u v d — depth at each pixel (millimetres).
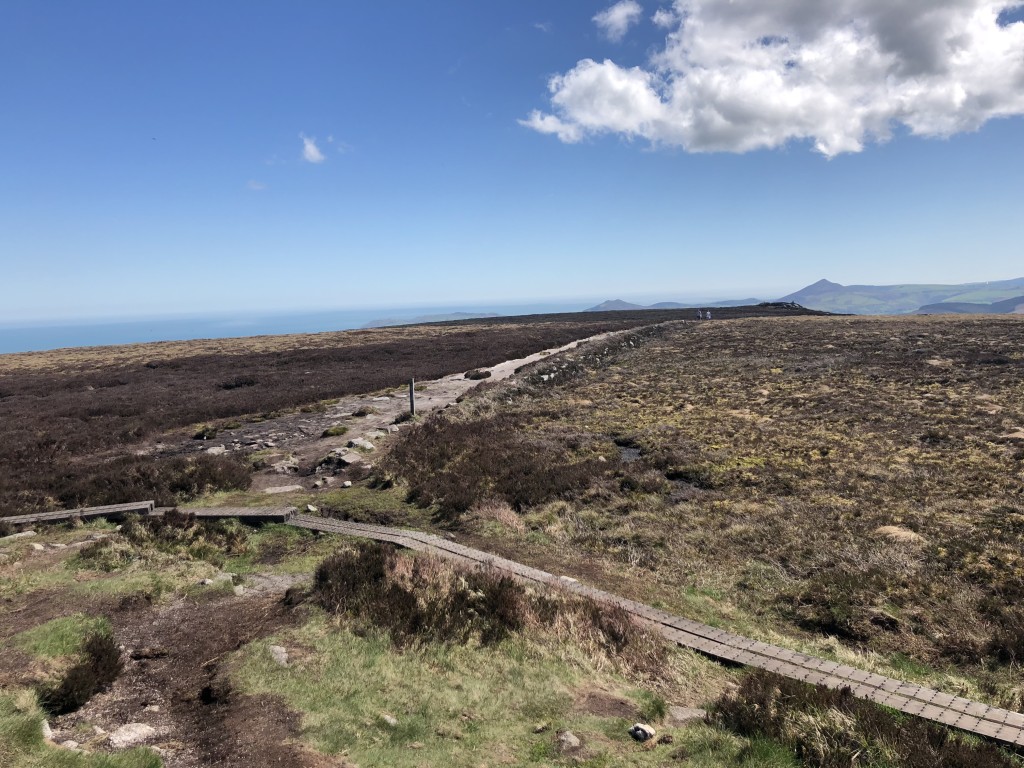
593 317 95250
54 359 62281
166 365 51469
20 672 6152
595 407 27234
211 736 5578
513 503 15141
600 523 13727
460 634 7961
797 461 17344
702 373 35688
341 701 6258
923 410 22969
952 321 55938
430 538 12273
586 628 8508
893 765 5590
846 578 10453
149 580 9289
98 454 20906
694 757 5688
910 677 7883
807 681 7391
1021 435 18484
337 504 14727
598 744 5867
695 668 7922
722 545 12266
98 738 5414
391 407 27094
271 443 21328
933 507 13344
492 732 5992
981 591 9836
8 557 10133
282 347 64438
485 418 24297
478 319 115938
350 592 8859
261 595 9289
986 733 6246
